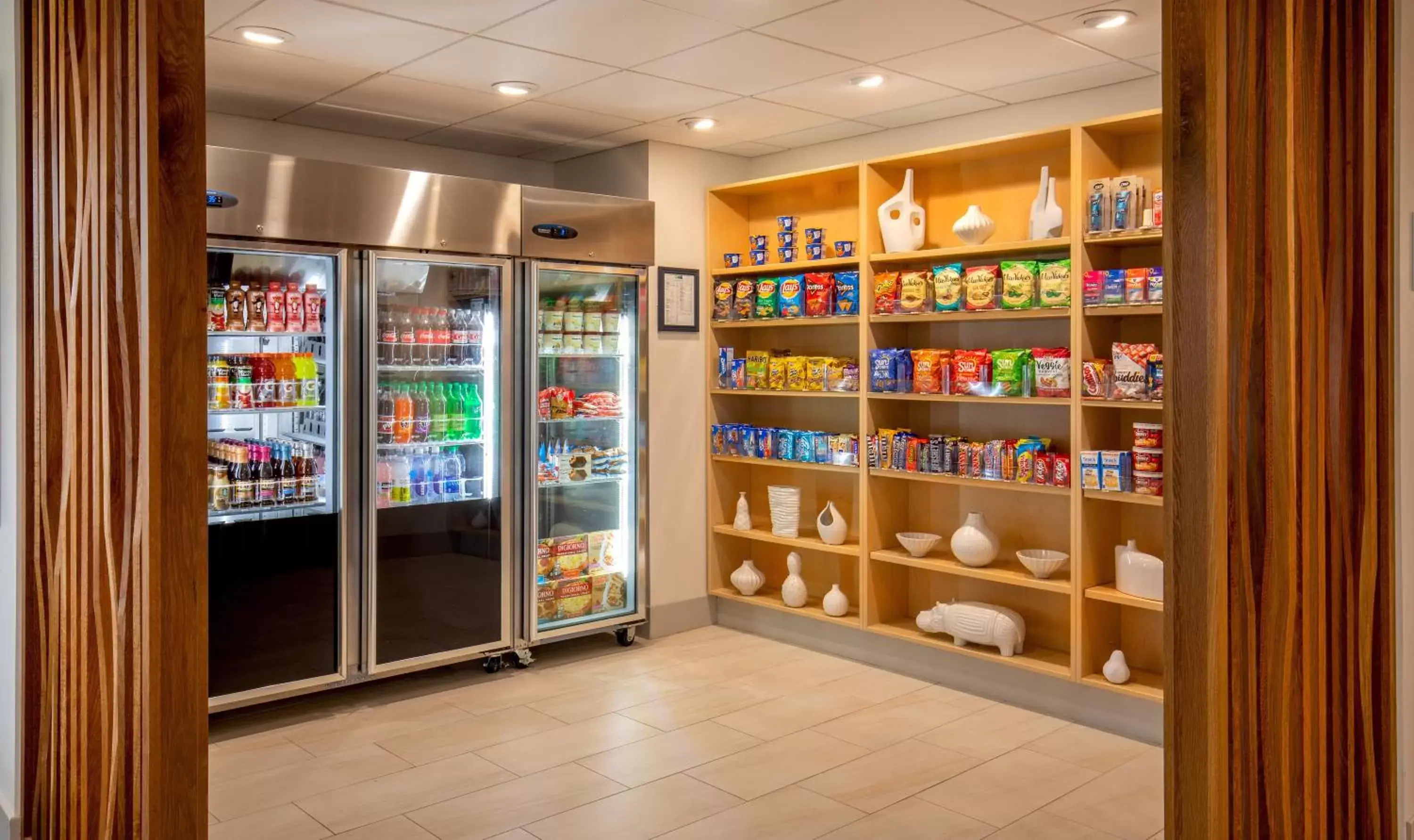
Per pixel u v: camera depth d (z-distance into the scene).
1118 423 4.25
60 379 2.46
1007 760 3.78
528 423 4.80
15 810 2.75
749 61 3.92
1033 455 4.22
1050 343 4.43
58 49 2.40
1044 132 4.10
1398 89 2.33
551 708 4.35
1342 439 2.20
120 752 1.95
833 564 5.34
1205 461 1.65
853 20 3.44
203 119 1.74
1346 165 2.19
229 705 4.01
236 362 4.10
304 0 3.25
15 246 2.70
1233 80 1.75
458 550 4.65
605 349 5.16
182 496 1.73
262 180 3.93
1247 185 1.80
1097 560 4.16
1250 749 1.83
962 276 4.45
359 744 3.94
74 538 2.32
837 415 5.31
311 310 4.25
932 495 4.92
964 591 4.82
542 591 4.98
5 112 2.79
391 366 4.45
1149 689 3.96
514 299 4.76
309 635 4.22
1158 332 4.08
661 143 5.30
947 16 3.40
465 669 4.90
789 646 5.30
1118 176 4.14
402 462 4.52
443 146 5.39
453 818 3.29
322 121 4.85
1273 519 1.91
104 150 1.99
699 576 5.61
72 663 2.36
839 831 3.20
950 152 4.48
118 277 1.91
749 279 5.58
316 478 4.30
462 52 3.81
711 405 5.57
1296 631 2.01
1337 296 2.15
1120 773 3.66
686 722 4.19
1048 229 4.22
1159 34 3.60
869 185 4.77
